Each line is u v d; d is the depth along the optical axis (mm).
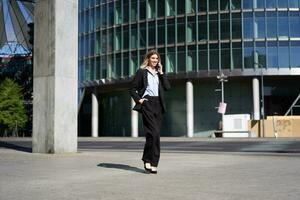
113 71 57969
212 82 55562
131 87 7883
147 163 7871
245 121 49562
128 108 61625
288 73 50844
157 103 7855
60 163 10000
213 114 55281
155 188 6012
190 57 53031
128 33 56875
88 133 70438
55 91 13766
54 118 13734
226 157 11703
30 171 8289
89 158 11508
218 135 50219
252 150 19500
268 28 51500
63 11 14039
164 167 8945
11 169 8680
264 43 51312
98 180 6906
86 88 62406
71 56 14297
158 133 7828
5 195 5484
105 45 59062
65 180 6926
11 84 74375
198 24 52875
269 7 51562
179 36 53625
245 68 51312
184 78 53312
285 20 51531
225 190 5816
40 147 13961
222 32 52125
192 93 54031
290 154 13484
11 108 73062
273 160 10609
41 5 14109
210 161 10391
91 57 60906
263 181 6691
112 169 8609
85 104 70750
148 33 55406
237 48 51656
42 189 5969
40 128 14008
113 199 5160
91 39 61125
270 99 54562
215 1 52469
